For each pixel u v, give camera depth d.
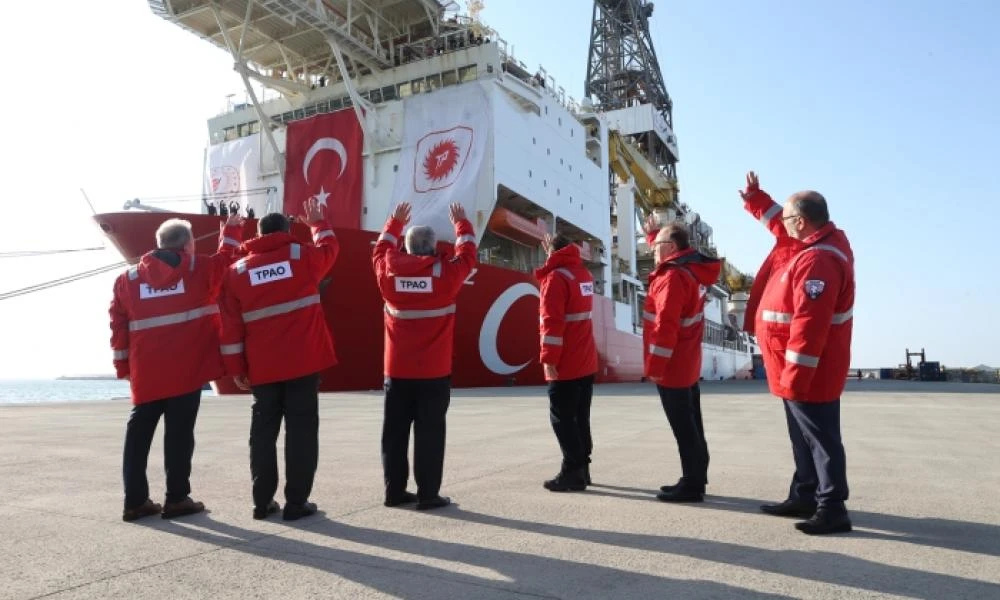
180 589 2.53
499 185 22.27
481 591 2.49
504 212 22.77
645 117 46.41
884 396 18.14
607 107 50.75
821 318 3.27
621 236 37.91
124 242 16.53
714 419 10.34
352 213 23.55
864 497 4.19
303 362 3.77
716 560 2.87
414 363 3.98
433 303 4.02
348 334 17.80
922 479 4.86
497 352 21.55
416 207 22.34
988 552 2.98
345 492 4.48
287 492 3.74
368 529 3.47
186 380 3.87
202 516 3.83
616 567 2.77
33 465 5.80
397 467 4.04
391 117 23.86
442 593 2.47
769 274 3.96
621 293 35.09
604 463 5.70
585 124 32.06
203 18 22.47
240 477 5.20
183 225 4.18
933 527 3.44
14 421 10.81
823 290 3.28
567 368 4.52
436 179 22.44
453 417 10.39
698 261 4.21
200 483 4.93
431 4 24.66
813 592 2.45
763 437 7.71
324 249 4.05
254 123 27.80
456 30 25.86
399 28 26.17
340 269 17.19
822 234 3.46
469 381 20.94
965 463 5.65
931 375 47.84
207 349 3.98
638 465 5.59
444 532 3.39
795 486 3.73
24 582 2.62
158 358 3.84
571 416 4.53
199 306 3.98
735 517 3.69
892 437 7.77
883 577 2.62
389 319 4.12
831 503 3.33
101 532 3.47
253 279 3.78
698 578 2.62
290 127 25.36
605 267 31.77
